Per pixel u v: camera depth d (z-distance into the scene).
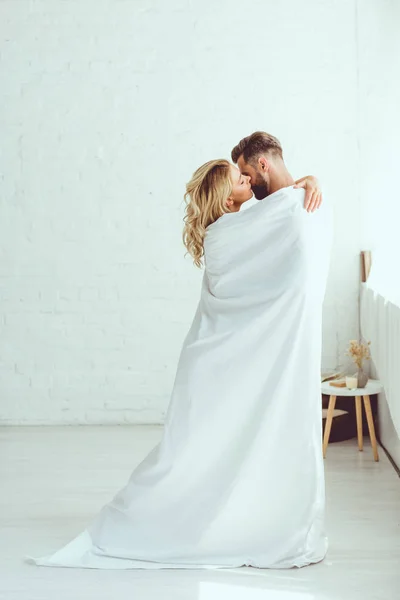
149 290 5.61
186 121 5.54
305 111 5.50
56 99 5.56
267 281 3.23
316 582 3.04
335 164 5.50
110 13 5.52
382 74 5.44
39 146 5.58
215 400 3.21
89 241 5.60
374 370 5.25
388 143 5.46
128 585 3.03
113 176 5.58
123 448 5.03
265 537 3.21
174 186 5.57
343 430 5.14
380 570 3.14
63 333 5.64
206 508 3.20
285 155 5.52
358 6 5.44
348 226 5.51
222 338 3.23
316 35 5.47
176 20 5.51
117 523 3.29
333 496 4.07
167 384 5.64
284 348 3.19
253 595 2.93
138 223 5.59
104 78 5.55
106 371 5.64
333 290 5.55
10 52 5.55
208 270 3.36
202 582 3.05
